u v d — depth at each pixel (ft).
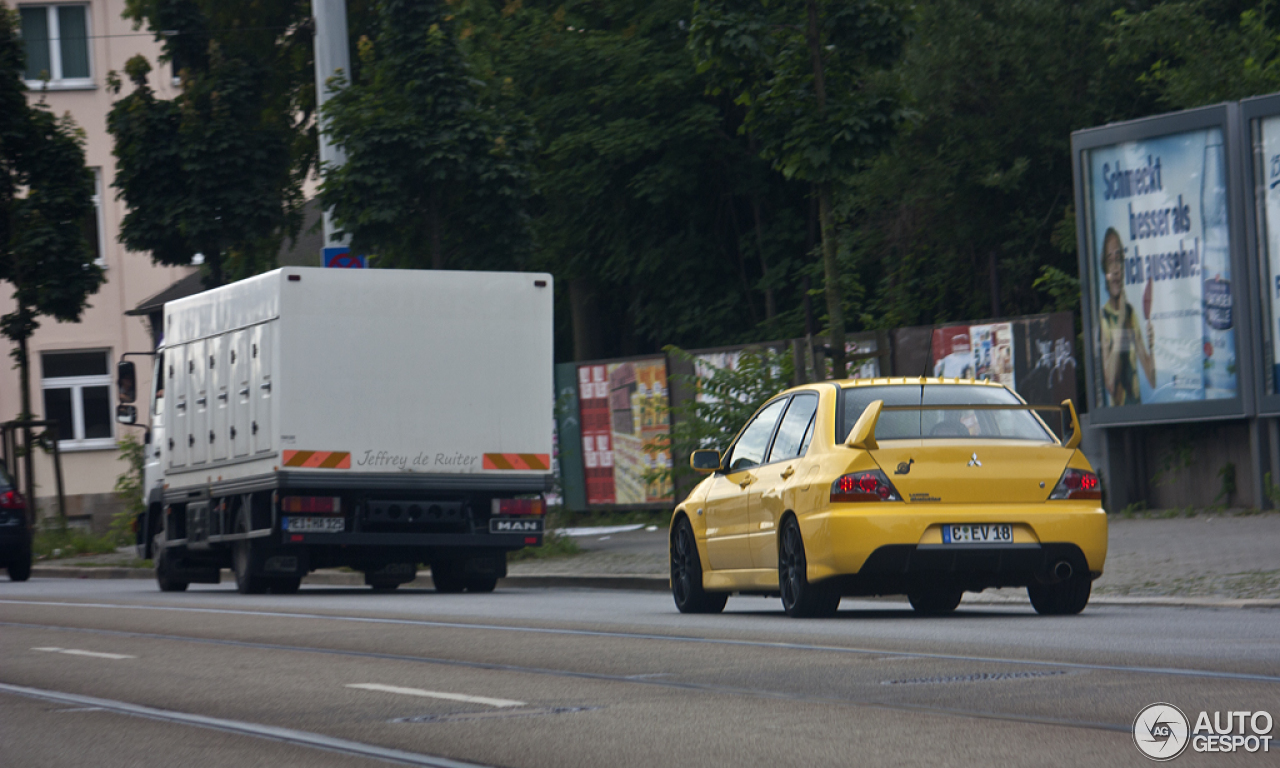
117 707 84.74
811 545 121.80
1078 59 327.67
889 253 344.49
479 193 239.50
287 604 168.55
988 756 60.95
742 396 223.71
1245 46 308.19
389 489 194.70
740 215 379.55
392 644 114.73
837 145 183.83
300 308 192.13
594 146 351.05
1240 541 183.11
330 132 236.22
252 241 281.54
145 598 189.78
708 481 145.07
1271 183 232.32
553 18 367.04
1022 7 322.75
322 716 78.28
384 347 195.62
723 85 191.21
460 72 239.50
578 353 400.06
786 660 95.09
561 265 384.27
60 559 312.09
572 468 325.21
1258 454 233.55
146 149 273.54
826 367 226.17
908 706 74.23
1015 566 119.44
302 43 352.90
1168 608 131.44
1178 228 241.96
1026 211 335.06
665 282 374.84
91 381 462.19
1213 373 237.86
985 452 121.19
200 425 213.05
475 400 199.41
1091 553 120.98
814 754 63.10
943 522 118.83
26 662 109.91
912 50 323.57
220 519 206.08
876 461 120.16
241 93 279.28
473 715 76.74
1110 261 250.37
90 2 463.42
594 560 230.89
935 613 134.72
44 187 317.83
